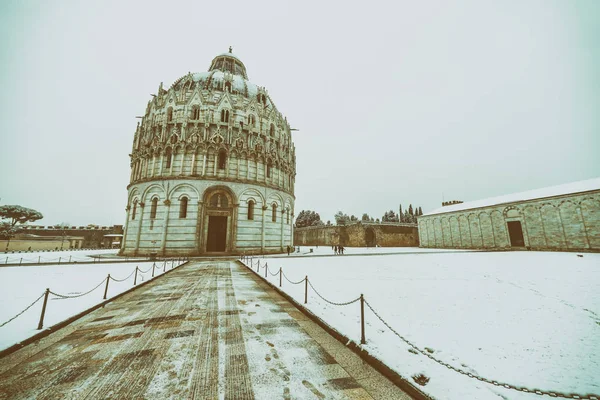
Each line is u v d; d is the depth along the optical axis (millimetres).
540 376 5078
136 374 5633
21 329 7984
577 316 8820
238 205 37250
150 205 36125
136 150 41156
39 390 5094
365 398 4824
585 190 37906
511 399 4348
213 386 5160
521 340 6938
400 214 112812
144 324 8805
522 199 46594
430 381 5055
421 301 10914
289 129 50125
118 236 70312
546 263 23625
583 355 5996
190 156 36906
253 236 38156
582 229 37531
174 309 10523
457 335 7316
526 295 11836
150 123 40281
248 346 7008
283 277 17172
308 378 5480
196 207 35469
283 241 43219
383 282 15289
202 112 38750
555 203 40875
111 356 6488
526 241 44188
